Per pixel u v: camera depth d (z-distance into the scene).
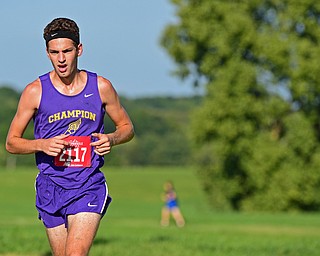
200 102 73.81
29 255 22.61
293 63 70.50
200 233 36.69
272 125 73.50
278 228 45.69
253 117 70.31
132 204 91.94
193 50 72.38
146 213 66.50
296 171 69.88
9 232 29.86
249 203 71.94
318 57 69.38
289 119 70.88
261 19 74.38
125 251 23.94
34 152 10.91
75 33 10.87
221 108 69.50
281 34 72.19
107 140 10.80
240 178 72.44
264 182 70.38
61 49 10.78
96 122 11.18
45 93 11.05
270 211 70.94
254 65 71.62
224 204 74.62
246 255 23.91
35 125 11.27
